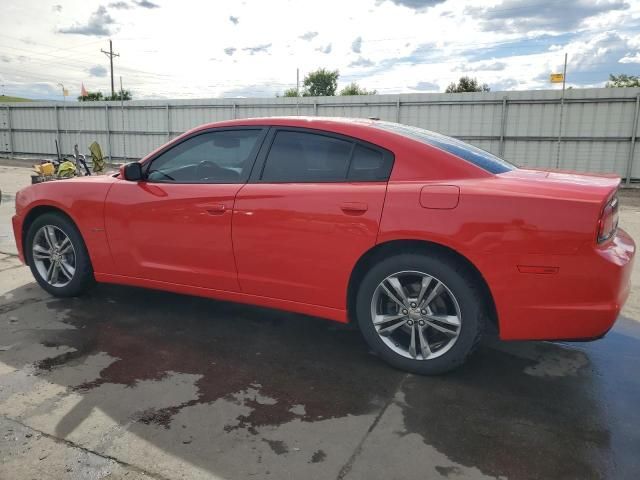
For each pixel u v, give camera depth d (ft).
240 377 9.93
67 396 9.05
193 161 11.92
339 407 8.88
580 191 8.81
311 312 10.69
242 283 11.20
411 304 9.84
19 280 15.66
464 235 8.96
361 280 10.55
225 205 11.02
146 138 68.69
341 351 11.23
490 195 8.91
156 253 12.16
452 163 9.66
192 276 11.78
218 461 7.34
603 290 8.52
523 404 9.08
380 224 9.54
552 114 47.42
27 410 8.57
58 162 39.58
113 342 11.43
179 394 9.21
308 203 10.18
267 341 11.71
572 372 10.37
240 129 11.51
